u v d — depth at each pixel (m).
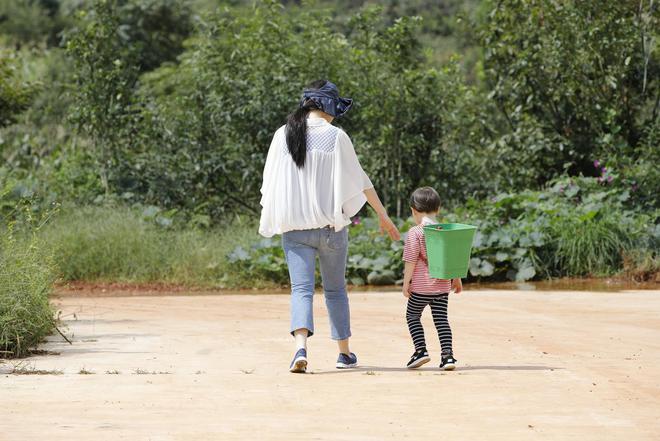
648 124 30.20
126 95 31.98
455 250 11.74
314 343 14.57
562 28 29.81
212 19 32.69
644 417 9.16
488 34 31.53
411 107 30.66
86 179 32.22
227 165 30.97
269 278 25.33
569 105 30.78
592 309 18.38
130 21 62.06
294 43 31.64
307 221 11.69
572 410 9.47
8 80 36.09
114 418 9.05
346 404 9.77
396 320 17.28
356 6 81.19
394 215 30.91
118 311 19.25
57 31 87.38
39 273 15.27
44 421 8.91
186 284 25.16
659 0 29.95
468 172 31.38
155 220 28.36
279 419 9.05
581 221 25.52
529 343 14.25
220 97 30.84
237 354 13.45
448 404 9.77
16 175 32.72
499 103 31.44
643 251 24.95
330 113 11.95
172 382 11.02
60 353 13.57
